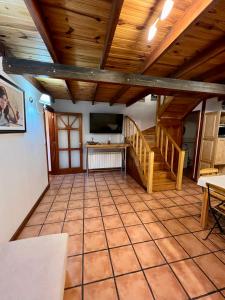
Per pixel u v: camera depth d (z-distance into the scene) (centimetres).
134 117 541
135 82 226
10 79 199
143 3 124
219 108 379
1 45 178
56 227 231
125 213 271
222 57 206
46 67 196
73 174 504
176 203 309
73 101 462
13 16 135
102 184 414
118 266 167
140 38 170
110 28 132
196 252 188
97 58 216
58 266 110
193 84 248
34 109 291
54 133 482
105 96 430
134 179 453
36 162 296
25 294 92
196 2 121
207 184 209
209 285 148
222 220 253
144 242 203
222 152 398
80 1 120
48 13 133
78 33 161
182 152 364
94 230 226
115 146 472
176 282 151
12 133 202
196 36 164
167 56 208
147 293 140
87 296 138
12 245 126
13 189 201
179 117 468
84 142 517
